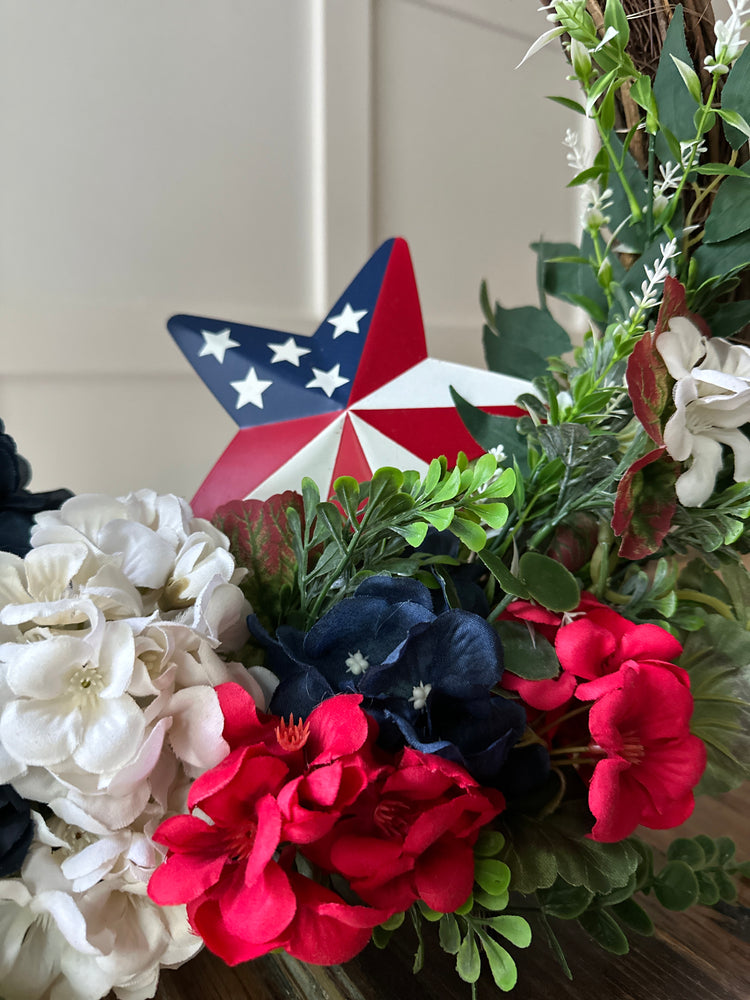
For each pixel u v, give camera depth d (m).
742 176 0.38
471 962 0.29
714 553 0.39
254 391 0.44
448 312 0.76
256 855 0.24
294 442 0.42
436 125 0.73
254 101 0.62
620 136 0.46
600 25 0.41
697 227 0.41
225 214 0.62
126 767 0.28
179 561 0.33
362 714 0.26
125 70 0.56
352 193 0.68
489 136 0.76
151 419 0.60
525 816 0.33
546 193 0.81
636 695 0.30
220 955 0.25
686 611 0.38
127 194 0.57
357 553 0.35
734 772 0.36
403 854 0.26
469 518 0.31
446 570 0.35
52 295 0.55
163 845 0.28
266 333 0.46
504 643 0.33
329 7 0.64
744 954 0.37
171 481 0.62
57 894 0.28
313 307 0.67
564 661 0.31
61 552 0.30
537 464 0.37
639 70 0.42
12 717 0.27
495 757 0.29
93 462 0.58
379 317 0.45
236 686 0.29
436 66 0.72
